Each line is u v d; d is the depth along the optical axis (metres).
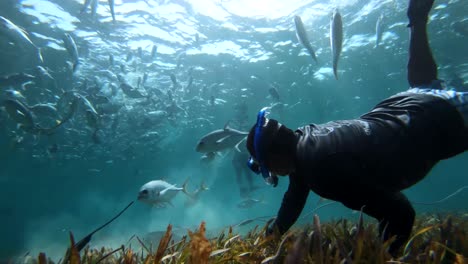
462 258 1.79
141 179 64.06
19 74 11.07
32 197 68.81
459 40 19.20
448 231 2.40
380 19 9.59
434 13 16.67
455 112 2.33
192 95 25.47
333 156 2.07
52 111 10.26
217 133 7.54
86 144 34.06
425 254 1.92
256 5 16.39
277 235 2.87
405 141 2.20
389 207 2.02
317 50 20.59
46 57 18.77
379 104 2.64
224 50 20.55
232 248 2.59
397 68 23.59
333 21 4.39
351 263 1.76
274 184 2.49
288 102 29.02
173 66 21.59
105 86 22.08
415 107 2.35
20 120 8.89
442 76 24.94
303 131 2.44
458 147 2.37
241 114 23.89
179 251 2.74
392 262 1.79
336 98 29.33
